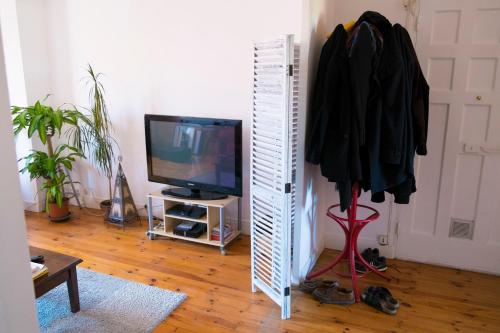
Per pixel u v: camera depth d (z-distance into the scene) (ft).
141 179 13.33
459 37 8.95
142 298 8.52
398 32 7.84
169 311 8.05
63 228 12.52
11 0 12.53
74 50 13.25
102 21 12.62
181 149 11.23
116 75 12.87
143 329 7.48
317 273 9.27
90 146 13.76
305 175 8.61
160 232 11.56
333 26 9.89
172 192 11.43
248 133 11.39
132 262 10.23
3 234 2.93
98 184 14.11
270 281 8.33
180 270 9.82
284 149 7.18
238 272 9.75
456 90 9.20
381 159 7.87
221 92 11.54
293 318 7.88
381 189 7.99
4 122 2.86
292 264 8.91
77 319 7.76
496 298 8.68
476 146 9.28
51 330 7.42
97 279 9.33
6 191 2.91
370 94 7.71
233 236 11.22
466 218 9.70
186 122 10.96
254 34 10.80
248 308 8.22
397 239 10.34
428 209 9.96
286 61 6.94
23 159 13.02
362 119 7.54
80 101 13.64
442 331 7.55
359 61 7.44
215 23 11.19
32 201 13.97
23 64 12.94
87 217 13.48
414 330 7.56
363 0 9.52
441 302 8.50
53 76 13.78
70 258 7.82
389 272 9.76
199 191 11.43
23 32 12.84
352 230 8.71
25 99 13.20
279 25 10.48
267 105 7.68
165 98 12.37
